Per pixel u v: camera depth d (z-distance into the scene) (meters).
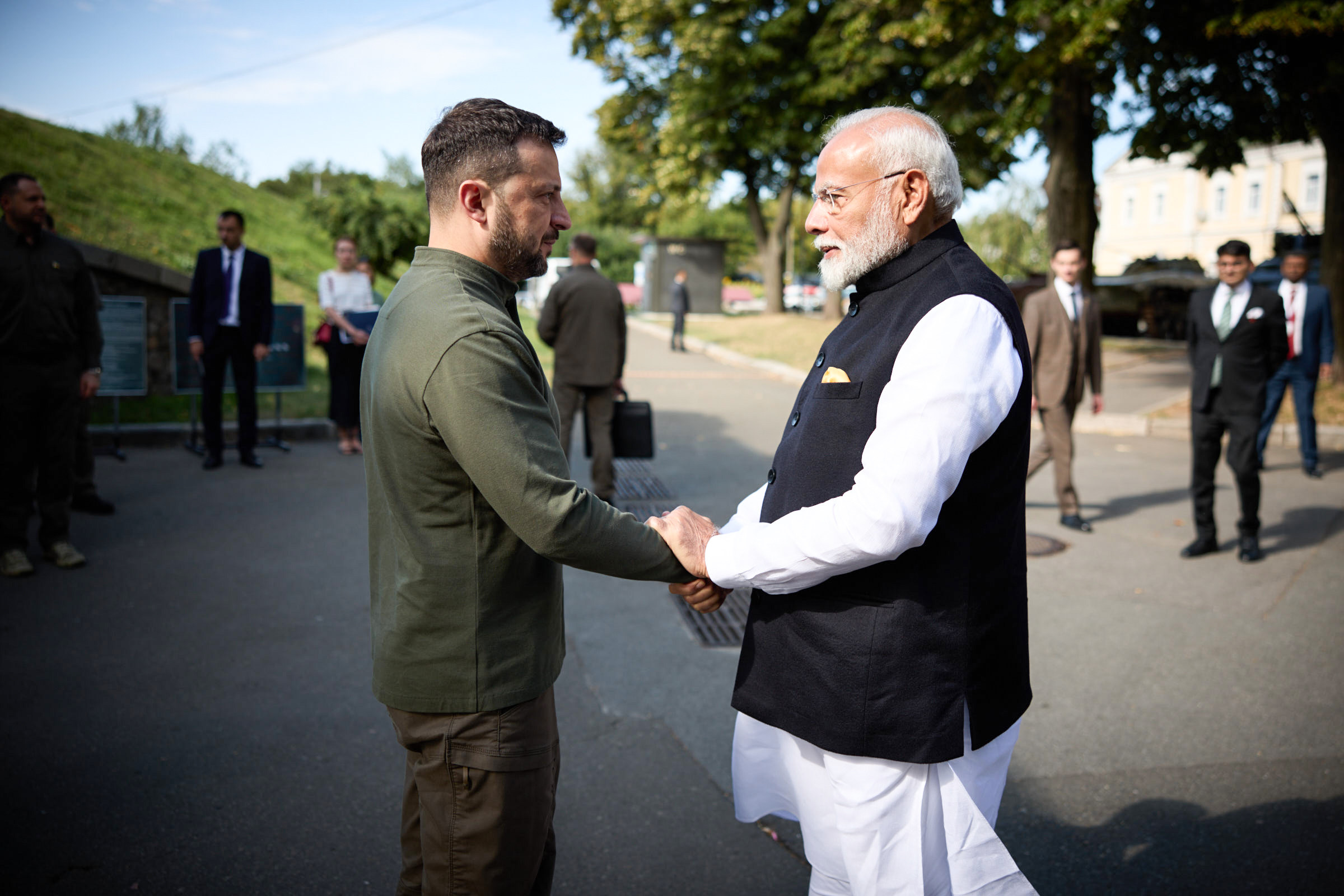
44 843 2.65
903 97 17.84
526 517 1.54
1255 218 42.53
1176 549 5.80
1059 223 13.81
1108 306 22.69
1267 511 6.70
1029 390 1.75
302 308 8.83
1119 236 48.59
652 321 31.42
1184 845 2.74
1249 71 11.96
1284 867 2.63
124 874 2.53
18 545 4.88
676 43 20.83
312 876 2.55
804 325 23.23
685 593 1.87
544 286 35.78
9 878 2.49
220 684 3.70
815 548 1.62
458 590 1.63
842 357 1.78
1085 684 3.86
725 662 4.08
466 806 1.68
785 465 1.85
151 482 6.98
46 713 3.41
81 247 8.44
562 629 1.84
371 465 1.73
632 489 7.33
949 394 1.57
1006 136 13.01
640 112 25.73
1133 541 5.98
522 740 1.70
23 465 4.81
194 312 7.36
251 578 4.93
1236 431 5.41
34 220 4.65
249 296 7.43
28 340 4.69
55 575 4.88
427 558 1.62
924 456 1.55
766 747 1.99
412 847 1.83
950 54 13.66
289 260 15.66
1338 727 3.47
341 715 3.48
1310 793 3.02
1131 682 3.87
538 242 1.72
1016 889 1.77
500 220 1.66
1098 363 6.35
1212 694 3.75
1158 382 13.55
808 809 1.86
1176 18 11.19
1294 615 4.64
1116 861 2.67
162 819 2.79
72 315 4.90
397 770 3.11
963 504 1.69
